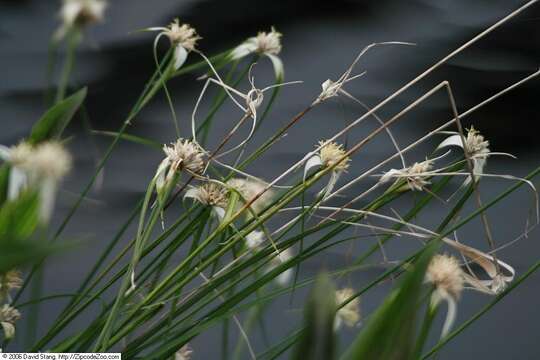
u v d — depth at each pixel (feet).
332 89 2.64
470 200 5.41
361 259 2.66
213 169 2.67
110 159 5.48
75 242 1.89
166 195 2.50
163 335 2.54
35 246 1.86
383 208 5.04
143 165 5.43
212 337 4.01
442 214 5.11
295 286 2.56
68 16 2.72
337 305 2.54
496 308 4.56
